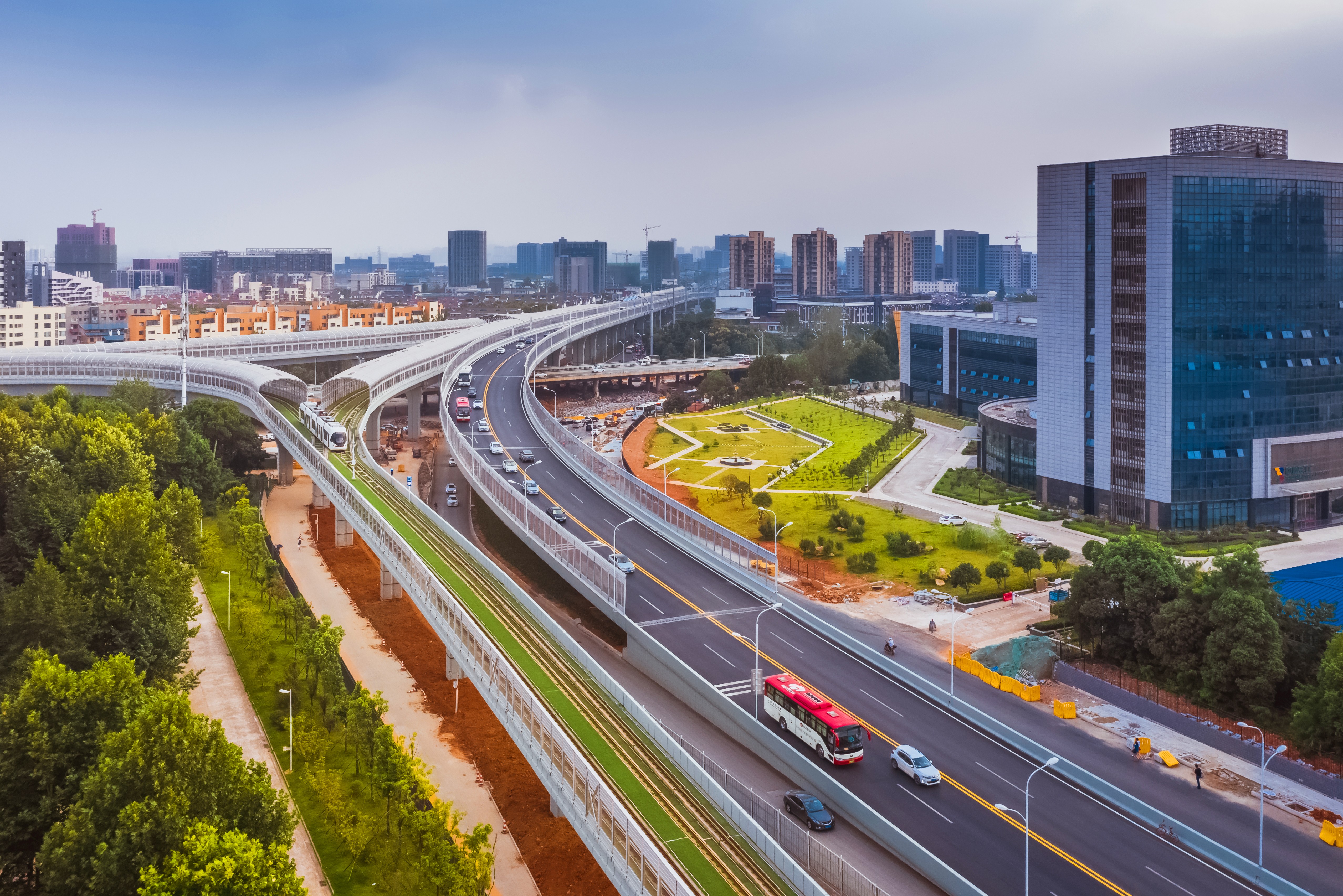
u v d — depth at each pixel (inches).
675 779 3408.0
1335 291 7273.6
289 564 6806.1
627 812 3169.3
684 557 6210.6
